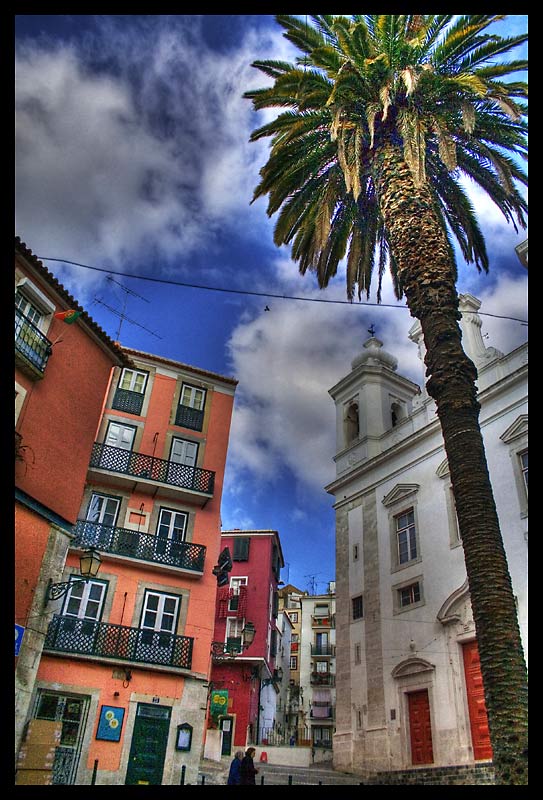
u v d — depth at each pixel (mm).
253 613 36156
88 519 20953
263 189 14984
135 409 23547
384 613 23391
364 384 30609
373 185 14742
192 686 19406
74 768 16812
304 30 14055
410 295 10945
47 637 17734
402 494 24625
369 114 11898
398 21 13445
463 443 8930
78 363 17500
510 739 6863
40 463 15289
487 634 7566
